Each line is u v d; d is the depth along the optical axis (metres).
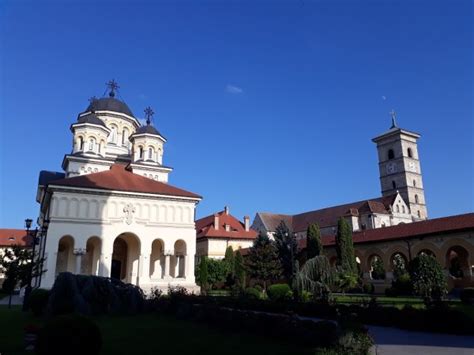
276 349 13.12
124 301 25.61
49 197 42.97
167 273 44.94
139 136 60.09
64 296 24.39
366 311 20.17
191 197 47.50
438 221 39.06
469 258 34.31
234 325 17.78
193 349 13.22
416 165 96.44
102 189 42.75
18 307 30.94
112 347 13.60
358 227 79.88
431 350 13.09
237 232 70.56
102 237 41.97
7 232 78.12
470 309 22.50
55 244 39.62
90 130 56.06
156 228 45.25
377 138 100.75
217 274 56.28
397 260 45.09
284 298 27.28
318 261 29.19
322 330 13.51
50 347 9.69
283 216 98.19
